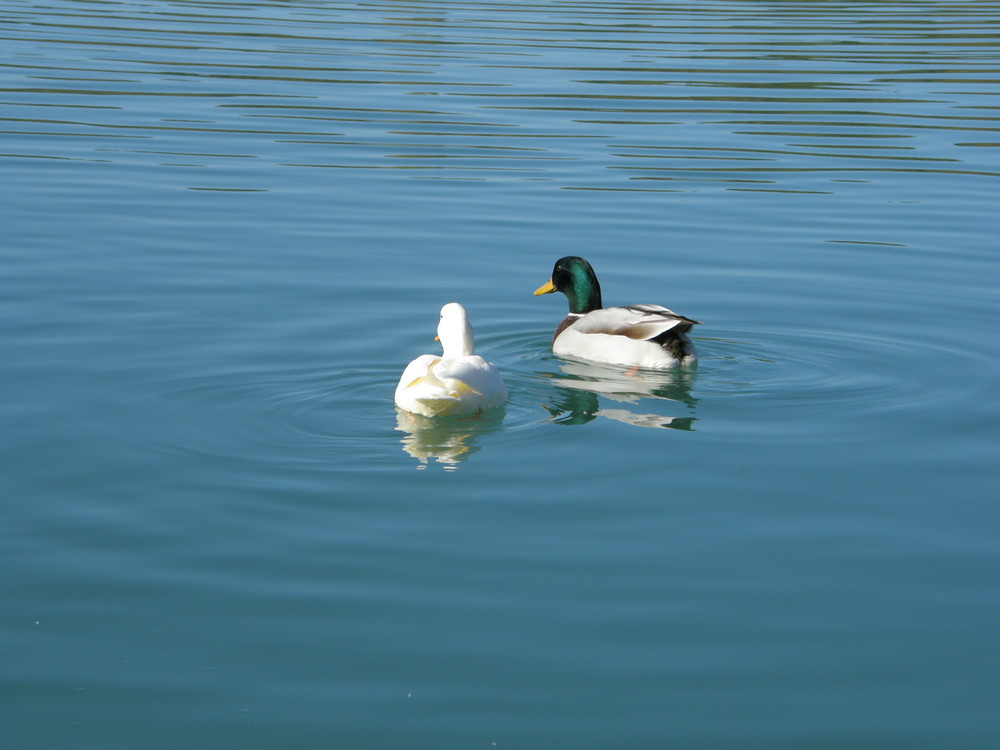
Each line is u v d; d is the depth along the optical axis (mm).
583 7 42719
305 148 22531
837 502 9414
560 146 23297
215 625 7395
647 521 9000
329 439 10344
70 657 7043
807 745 6441
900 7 44844
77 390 11234
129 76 28000
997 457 10305
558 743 6414
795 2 45812
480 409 10922
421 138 23484
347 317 13750
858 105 27359
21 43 31203
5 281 14523
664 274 16031
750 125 25312
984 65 32719
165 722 6512
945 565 8398
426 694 6777
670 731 6523
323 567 8141
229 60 30234
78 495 9125
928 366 12633
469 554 8383
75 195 18781
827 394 11844
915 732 6555
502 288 15430
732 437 10734
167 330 13023
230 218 17906
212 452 9953
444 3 42688
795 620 7625
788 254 16984
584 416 11188
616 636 7383
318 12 39156
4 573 7957
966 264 16516
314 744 6367
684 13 41781
